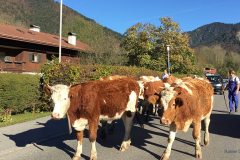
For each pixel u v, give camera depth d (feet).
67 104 14.67
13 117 28.27
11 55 62.54
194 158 16.55
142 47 82.33
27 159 16.47
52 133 22.62
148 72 53.11
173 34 85.71
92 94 15.76
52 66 31.55
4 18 200.95
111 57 64.59
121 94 17.70
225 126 26.55
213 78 77.66
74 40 81.20
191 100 15.42
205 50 293.02
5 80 26.25
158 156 17.07
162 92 15.29
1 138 20.65
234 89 34.88
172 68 85.92
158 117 32.40
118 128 25.81
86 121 15.65
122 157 16.88
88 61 62.44
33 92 30.66
